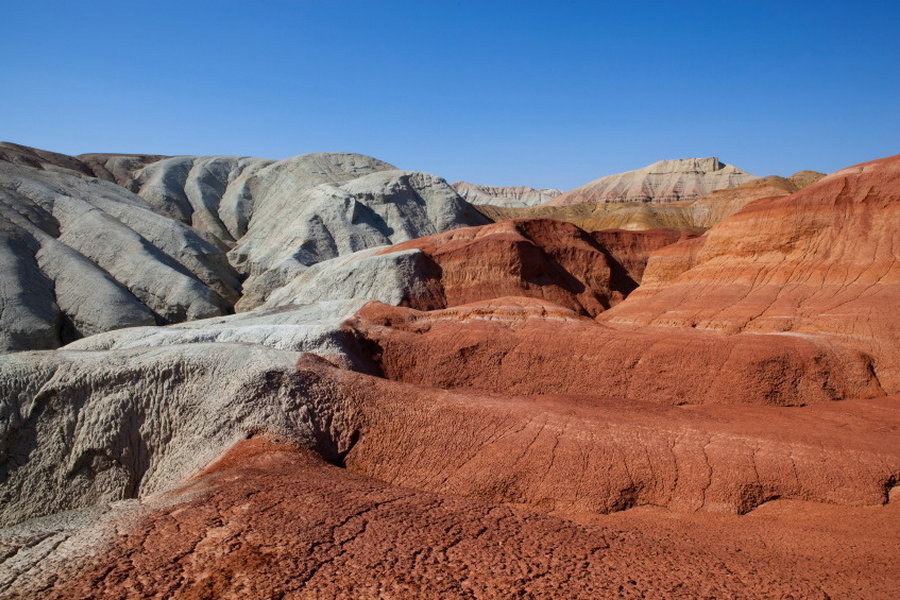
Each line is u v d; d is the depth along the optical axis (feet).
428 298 176.76
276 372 70.33
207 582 31.17
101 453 65.46
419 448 65.62
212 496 44.19
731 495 56.24
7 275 163.02
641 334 101.04
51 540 36.06
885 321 98.99
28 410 66.44
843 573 39.19
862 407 80.12
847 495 55.83
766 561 40.96
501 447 63.62
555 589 32.99
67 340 168.04
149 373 69.87
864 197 126.31
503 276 181.57
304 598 30.19
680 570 36.99
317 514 40.96
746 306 122.01
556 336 103.45
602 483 58.23
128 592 30.09
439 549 36.94
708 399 87.86
